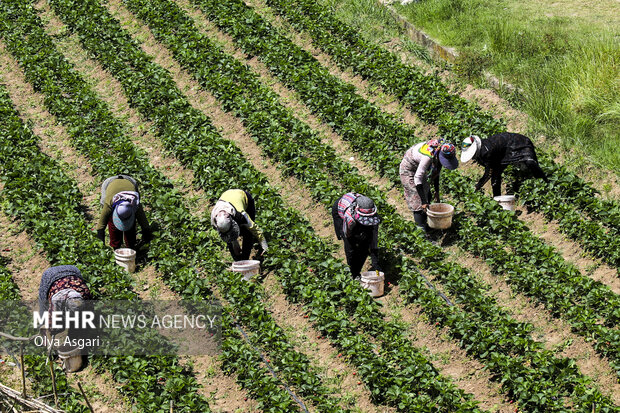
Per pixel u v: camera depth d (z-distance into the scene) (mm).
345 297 39531
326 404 33312
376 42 68875
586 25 64312
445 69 63219
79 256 43938
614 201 45062
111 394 35281
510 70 59750
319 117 58188
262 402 34031
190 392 34281
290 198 50594
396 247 44219
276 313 40656
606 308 37281
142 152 55594
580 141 51188
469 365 36000
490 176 46250
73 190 50250
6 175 52000
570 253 42906
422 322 38906
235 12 73938
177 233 46281
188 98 63125
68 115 60000
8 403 26453
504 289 40719
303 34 70438
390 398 33562
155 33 71375
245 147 56375
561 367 33719
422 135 55750
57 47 72312
